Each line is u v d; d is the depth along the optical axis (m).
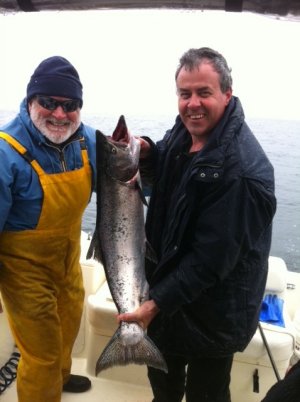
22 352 2.25
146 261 1.94
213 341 1.76
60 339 2.27
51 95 1.96
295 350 2.53
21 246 2.10
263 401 1.18
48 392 2.27
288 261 6.11
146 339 1.76
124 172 1.77
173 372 2.09
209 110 1.58
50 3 1.30
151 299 1.73
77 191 2.15
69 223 2.17
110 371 2.72
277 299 2.68
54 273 2.22
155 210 1.86
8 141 1.98
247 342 1.77
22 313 2.16
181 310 1.76
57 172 2.07
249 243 1.55
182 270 1.66
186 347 1.83
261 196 1.50
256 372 2.40
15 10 1.36
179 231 1.66
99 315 2.55
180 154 1.77
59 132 2.01
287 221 7.40
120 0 1.25
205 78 1.56
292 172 9.67
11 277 2.14
